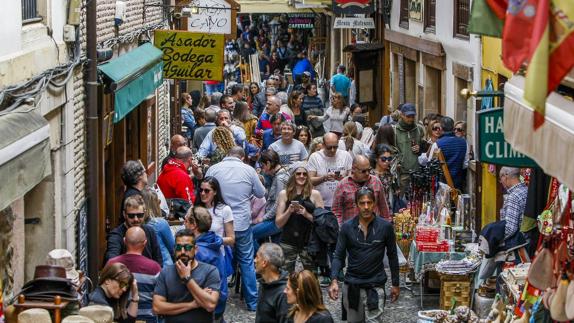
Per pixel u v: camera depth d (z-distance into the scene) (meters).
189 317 18.61
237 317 24.94
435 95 40.94
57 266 16.97
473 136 32.06
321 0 52.34
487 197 29.88
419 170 29.95
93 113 24.53
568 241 15.89
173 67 36.38
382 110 50.69
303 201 24.98
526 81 11.24
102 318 16.81
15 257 20.50
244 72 75.69
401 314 24.88
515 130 14.54
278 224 25.11
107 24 27.75
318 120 40.19
